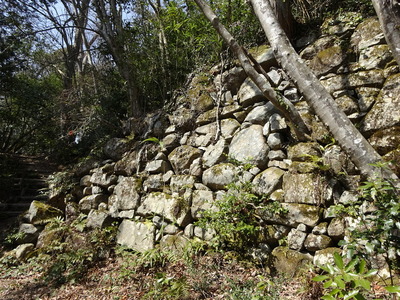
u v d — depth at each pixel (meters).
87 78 8.51
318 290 2.57
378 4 2.88
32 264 4.55
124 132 5.95
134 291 3.35
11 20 8.13
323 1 4.38
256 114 4.08
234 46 3.93
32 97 8.47
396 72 3.22
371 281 2.63
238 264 3.46
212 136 4.50
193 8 6.16
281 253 3.26
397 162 2.82
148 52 6.26
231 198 3.56
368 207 2.77
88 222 5.14
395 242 2.18
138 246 4.42
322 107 3.09
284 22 4.31
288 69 3.38
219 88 4.78
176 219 4.23
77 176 6.18
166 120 5.29
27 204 6.41
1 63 7.94
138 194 4.89
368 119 3.18
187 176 4.48
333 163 3.22
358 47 3.63
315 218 3.08
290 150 3.58
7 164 7.27
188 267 3.48
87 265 4.23
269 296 2.72
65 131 8.00
